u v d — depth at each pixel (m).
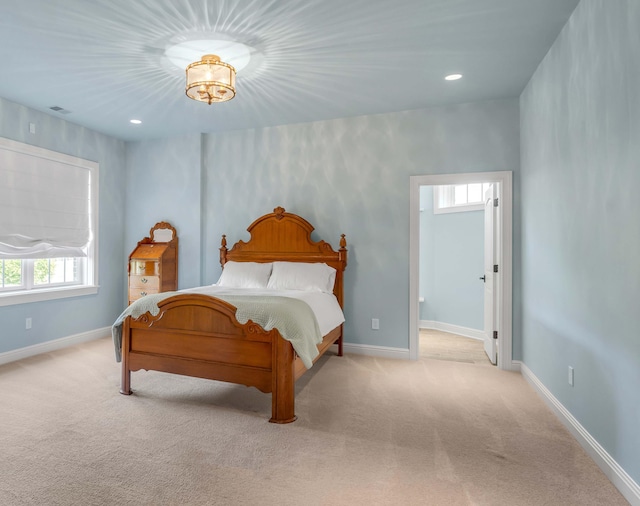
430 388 3.06
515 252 3.57
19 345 3.77
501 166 3.63
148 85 3.31
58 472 1.85
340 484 1.78
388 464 1.96
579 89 2.23
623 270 1.77
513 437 2.26
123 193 5.01
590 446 2.06
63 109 3.87
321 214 4.23
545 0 2.18
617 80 1.81
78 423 2.38
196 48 2.69
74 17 2.30
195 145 4.69
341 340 3.98
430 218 5.54
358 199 4.09
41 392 2.89
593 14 2.04
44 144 3.98
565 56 2.44
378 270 4.02
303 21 2.37
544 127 2.86
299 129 4.32
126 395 2.84
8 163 3.67
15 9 2.22
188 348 2.68
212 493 1.70
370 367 3.61
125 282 5.03
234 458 1.99
